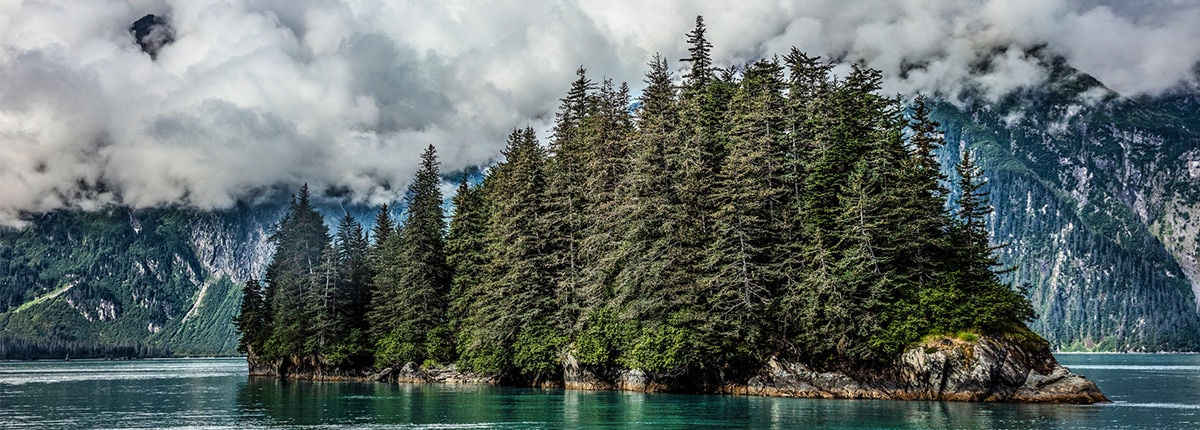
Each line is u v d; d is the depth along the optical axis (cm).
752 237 6819
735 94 8150
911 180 6494
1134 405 6056
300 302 11688
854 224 6456
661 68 8725
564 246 8562
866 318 6253
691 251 6994
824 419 4931
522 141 10294
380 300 10938
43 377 14650
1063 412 5306
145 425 5156
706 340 6831
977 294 6284
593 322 7869
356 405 6419
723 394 6981
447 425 4947
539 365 8369
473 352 9056
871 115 7125
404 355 10131
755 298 6862
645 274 7181
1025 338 6281
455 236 10275
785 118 7231
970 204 6838
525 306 8556
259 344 12706
